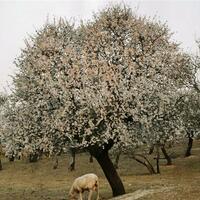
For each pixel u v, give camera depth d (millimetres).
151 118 31500
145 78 31094
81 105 30250
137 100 30453
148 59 31906
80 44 33781
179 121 34781
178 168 52062
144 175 48500
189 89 49656
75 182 29797
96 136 30688
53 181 49781
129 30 33125
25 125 31516
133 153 49406
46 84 30484
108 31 33406
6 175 59000
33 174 57969
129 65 30969
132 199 26250
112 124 29984
